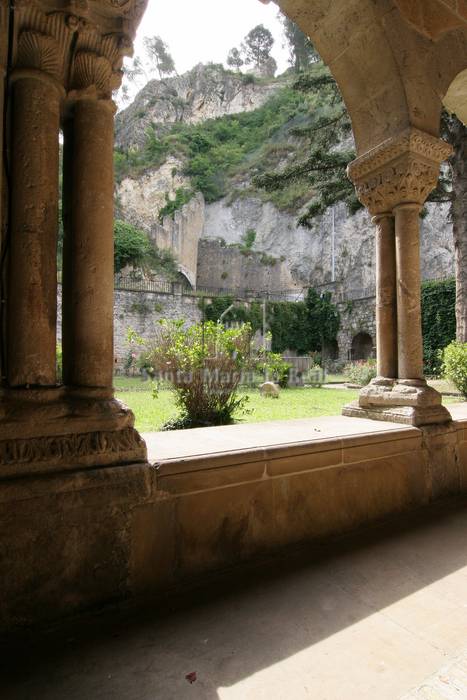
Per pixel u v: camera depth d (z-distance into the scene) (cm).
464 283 990
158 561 169
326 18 299
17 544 141
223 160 4200
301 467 215
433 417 288
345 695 118
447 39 315
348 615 157
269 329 2666
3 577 139
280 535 206
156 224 3581
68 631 146
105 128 180
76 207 176
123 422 169
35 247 158
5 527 139
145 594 165
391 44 285
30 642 140
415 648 139
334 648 138
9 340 157
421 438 273
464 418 315
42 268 160
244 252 3641
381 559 201
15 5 153
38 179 160
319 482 221
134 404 762
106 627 149
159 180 3872
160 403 775
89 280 174
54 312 166
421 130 293
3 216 157
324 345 2791
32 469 146
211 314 2431
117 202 3747
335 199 1239
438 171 310
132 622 151
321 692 119
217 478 186
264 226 3753
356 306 2595
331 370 2514
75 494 151
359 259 2948
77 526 151
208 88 5356
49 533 146
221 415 525
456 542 221
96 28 170
